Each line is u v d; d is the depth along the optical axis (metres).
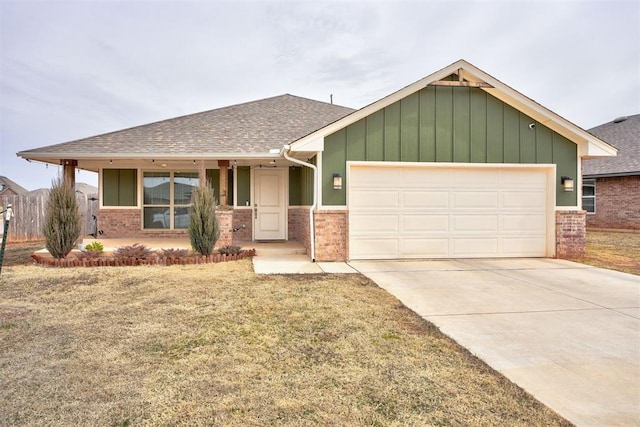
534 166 10.08
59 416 2.80
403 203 9.84
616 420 2.76
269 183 13.27
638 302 5.93
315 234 9.48
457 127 9.83
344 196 9.55
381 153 9.62
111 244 11.86
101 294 6.30
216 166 13.35
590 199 19.34
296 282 7.17
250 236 13.20
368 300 5.97
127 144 10.83
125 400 3.03
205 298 6.03
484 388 3.24
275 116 13.69
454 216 10.02
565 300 6.04
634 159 17.86
